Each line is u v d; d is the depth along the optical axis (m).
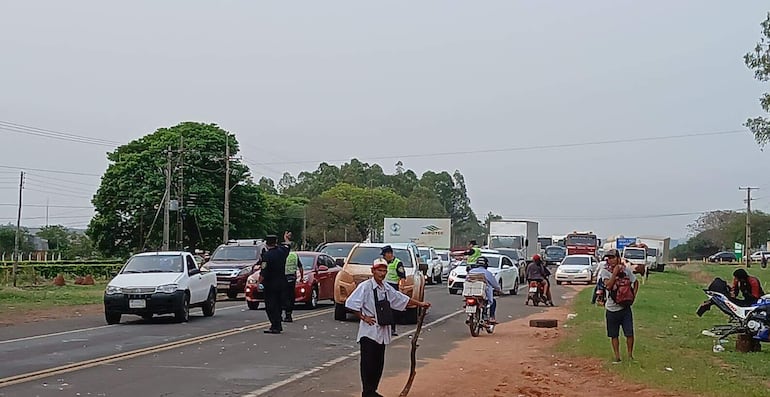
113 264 51.50
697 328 21.42
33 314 24.34
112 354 15.05
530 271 30.92
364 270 22.92
